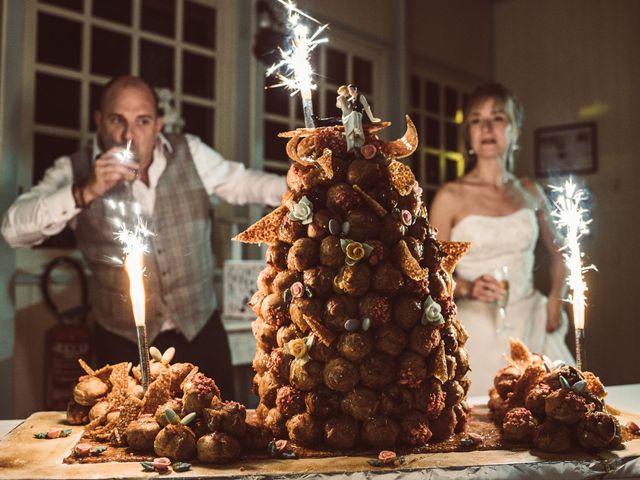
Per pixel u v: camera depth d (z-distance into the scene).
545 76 4.52
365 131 0.95
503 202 2.34
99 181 1.94
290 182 0.95
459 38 4.49
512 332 2.25
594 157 4.27
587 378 1.00
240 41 3.25
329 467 0.79
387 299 0.87
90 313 2.49
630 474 0.83
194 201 2.25
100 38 2.72
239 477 0.76
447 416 0.91
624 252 4.12
